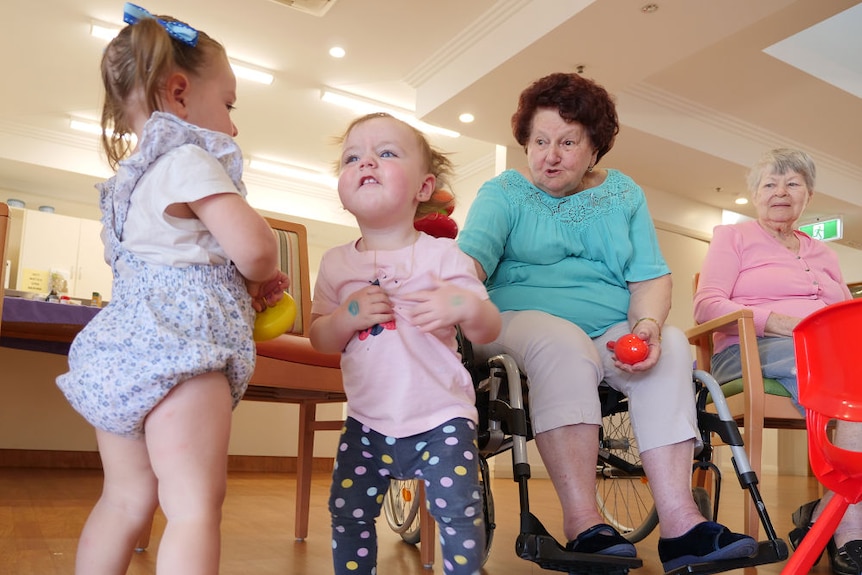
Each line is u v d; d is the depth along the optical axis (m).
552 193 1.62
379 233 1.15
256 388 1.82
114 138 1.08
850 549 1.62
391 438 1.03
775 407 1.83
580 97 1.55
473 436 1.03
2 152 5.42
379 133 1.13
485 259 1.52
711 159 5.14
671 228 5.96
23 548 1.69
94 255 5.82
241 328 0.99
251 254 0.96
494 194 1.61
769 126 5.23
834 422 1.81
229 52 4.56
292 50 4.53
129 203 0.99
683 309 5.99
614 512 2.63
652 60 4.03
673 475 1.36
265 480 4.08
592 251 1.59
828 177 5.80
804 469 6.21
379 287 1.08
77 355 0.96
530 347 1.38
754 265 2.17
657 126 4.78
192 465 0.90
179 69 1.04
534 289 1.55
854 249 7.48
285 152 6.00
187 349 0.91
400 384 1.03
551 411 1.33
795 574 0.86
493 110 4.63
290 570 1.58
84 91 5.02
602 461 1.83
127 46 1.03
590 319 1.53
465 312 1.01
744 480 1.37
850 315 0.81
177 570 0.85
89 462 4.68
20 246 5.61
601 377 1.40
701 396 1.51
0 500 2.63
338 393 1.87
